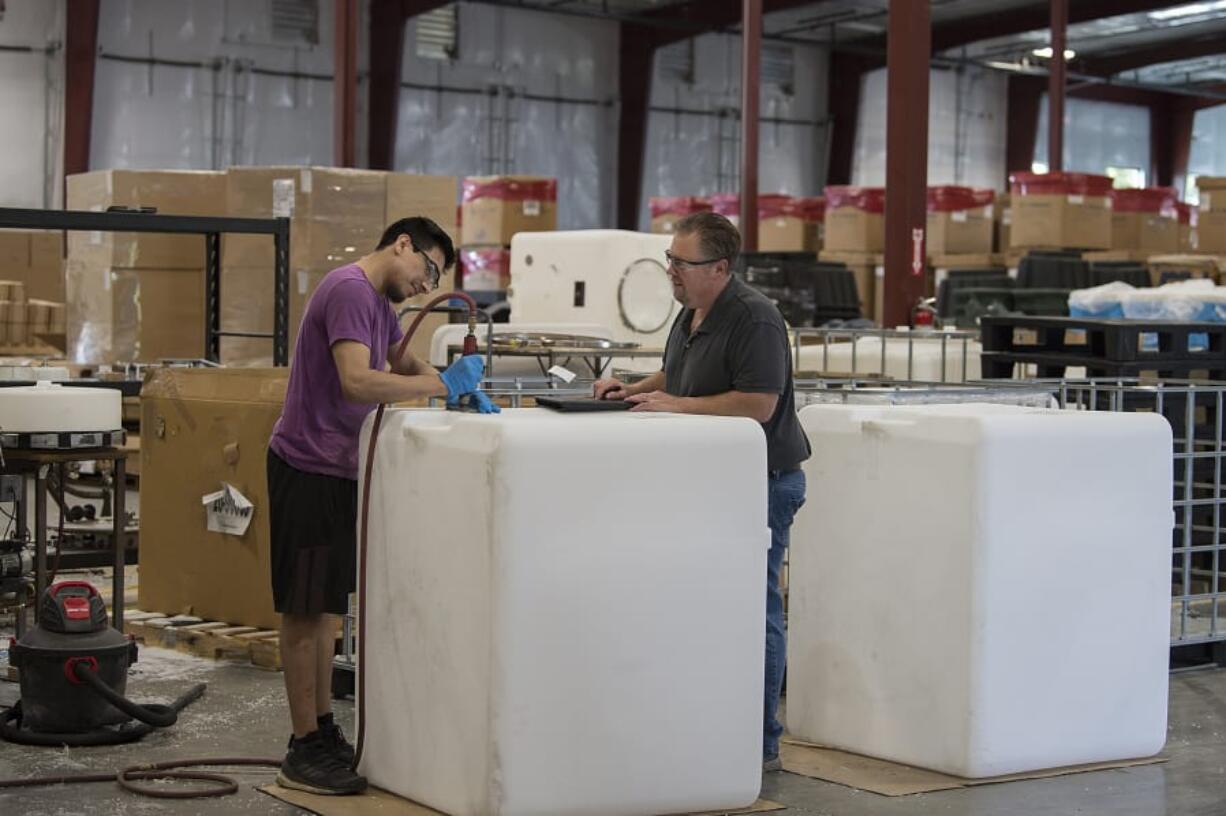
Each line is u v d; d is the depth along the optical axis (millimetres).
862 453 4578
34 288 13250
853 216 14852
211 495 6141
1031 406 5262
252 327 9898
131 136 20578
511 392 4918
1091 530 4473
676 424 3830
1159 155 29703
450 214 10117
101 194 10227
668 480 3814
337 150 15930
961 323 12375
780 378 4211
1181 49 26750
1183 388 5988
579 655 3738
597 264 9000
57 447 5379
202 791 4207
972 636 4312
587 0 23812
